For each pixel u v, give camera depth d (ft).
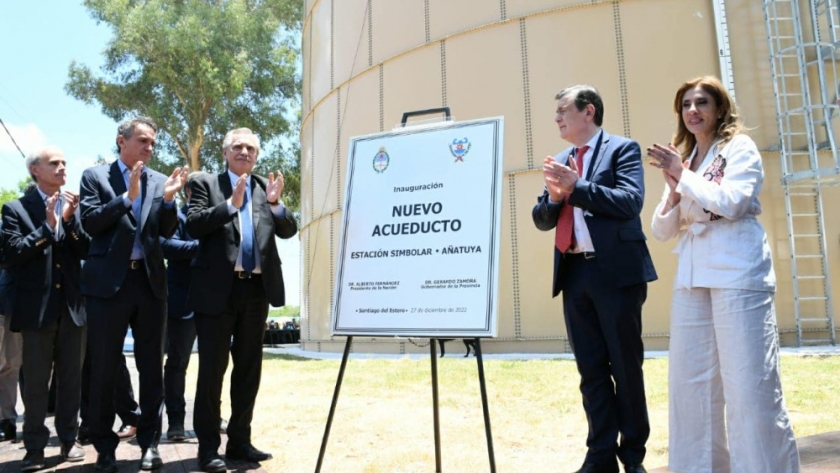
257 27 74.08
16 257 11.95
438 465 11.44
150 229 12.14
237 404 12.59
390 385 21.18
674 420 8.82
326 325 39.65
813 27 30.73
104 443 11.66
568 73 30.96
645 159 29.63
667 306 28.40
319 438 14.42
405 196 10.43
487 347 31.07
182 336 15.30
